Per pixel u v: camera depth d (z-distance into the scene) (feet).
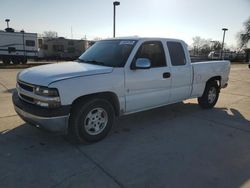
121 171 11.35
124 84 14.85
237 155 13.28
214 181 10.75
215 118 19.84
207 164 12.21
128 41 16.24
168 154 13.17
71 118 13.33
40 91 12.38
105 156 12.77
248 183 10.68
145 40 16.19
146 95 16.25
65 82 12.43
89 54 17.26
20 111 13.62
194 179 10.85
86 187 10.07
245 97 28.96
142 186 10.24
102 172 11.22
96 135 14.29
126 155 12.94
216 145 14.51
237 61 161.38
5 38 91.50
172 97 18.29
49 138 14.80
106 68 14.28
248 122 18.94
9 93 28.07
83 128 13.58
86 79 13.14
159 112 21.18
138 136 15.61
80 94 12.92
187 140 15.16
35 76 13.19
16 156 12.54
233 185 10.50
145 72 15.85
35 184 10.19
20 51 95.09
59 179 10.59
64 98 12.39
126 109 15.44
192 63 19.94
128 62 15.01
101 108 14.25
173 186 10.30
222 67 22.88
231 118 19.92
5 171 11.11
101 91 13.79
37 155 12.71
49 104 12.19
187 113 21.17
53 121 12.30
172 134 16.10
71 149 13.48
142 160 12.44
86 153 13.06
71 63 16.02
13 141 14.33
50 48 153.38
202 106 22.48
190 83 19.58
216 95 23.20
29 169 11.33
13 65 80.74
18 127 16.46
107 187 10.10
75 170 11.34
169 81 17.60
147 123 18.19
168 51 17.61
